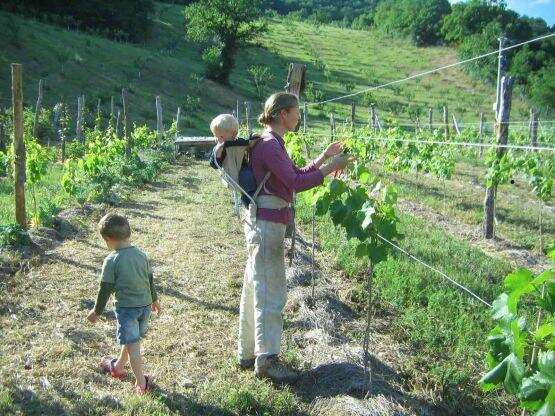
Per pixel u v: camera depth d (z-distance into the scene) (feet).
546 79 204.54
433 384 14.65
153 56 170.91
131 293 12.55
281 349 15.51
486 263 27.35
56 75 127.13
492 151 36.22
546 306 7.47
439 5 333.62
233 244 26.32
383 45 326.03
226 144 13.01
